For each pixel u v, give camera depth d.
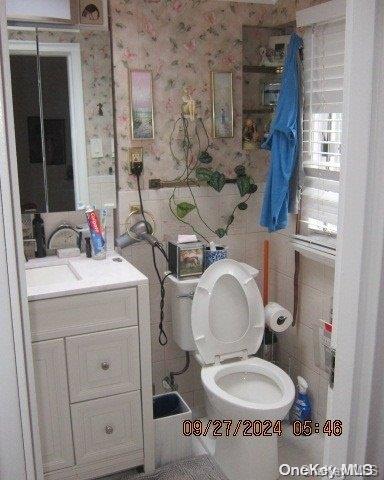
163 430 2.16
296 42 2.22
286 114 2.23
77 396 1.94
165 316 2.54
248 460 2.06
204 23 2.39
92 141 2.30
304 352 2.52
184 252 2.30
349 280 0.88
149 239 2.35
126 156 2.36
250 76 2.59
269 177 2.33
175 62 2.37
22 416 0.88
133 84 2.29
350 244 0.87
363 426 0.90
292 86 2.23
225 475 2.12
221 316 2.30
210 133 2.51
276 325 2.41
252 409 1.92
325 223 2.28
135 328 1.99
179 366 2.62
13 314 0.84
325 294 2.32
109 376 1.98
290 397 2.01
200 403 2.71
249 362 2.31
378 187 0.83
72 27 2.18
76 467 2.00
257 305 2.36
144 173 2.41
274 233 2.68
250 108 2.62
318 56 2.18
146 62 2.32
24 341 0.88
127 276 2.01
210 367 2.25
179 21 2.34
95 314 1.91
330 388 0.95
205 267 2.40
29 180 2.22
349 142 0.83
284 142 2.27
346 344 0.90
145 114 2.34
